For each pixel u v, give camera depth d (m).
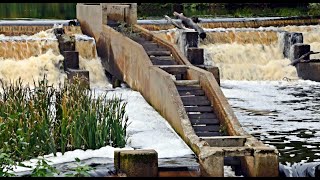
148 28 54.69
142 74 42.53
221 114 35.03
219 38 54.56
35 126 30.86
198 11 73.44
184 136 33.44
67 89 34.22
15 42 47.62
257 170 29.42
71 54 47.22
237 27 57.97
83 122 31.62
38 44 48.00
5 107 31.70
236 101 45.19
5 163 25.64
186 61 43.03
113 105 33.38
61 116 32.16
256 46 54.59
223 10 73.38
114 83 47.44
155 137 34.00
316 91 48.78
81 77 44.56
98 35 50.41
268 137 36.59
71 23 54.41
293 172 30.59
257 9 73.00
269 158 29.42
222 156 29.20
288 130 38.00
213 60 53.16
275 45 55.19
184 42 51.34
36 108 31.88
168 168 29.55
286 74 53.06
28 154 30.05
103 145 31.80
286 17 61.94
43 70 46.91
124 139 32.31
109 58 48.69
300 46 53.38
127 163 28.70
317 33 57.97
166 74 38.12
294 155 33.53
